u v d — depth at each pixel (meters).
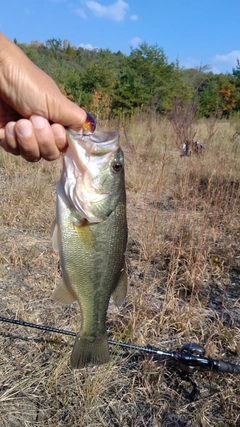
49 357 0.67
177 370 0.67
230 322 0.81
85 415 0.57
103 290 0.45
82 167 0.41
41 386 0.62
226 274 1.00
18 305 0.79
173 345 0.73
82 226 0.42
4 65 0.38
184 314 0.79
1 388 0.60
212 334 0.73
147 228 1.18
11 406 0.58
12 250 0.96
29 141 0.38
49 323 0.75
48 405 0.59
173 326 0.77
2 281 0.86
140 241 1.06
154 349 0.66
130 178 1.62
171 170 1.78
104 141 0.43
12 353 0.67
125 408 0.60
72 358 0.44
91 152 0.42
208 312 0.83
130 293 0.87
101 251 0.44
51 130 0.39
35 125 0.38
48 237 1.09
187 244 1.07
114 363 0.66
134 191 1.56
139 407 0.60
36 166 1.71
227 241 1.11
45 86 0.38
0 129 0.41
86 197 0.42
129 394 0.62
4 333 0.71
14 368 0.64
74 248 0.42
